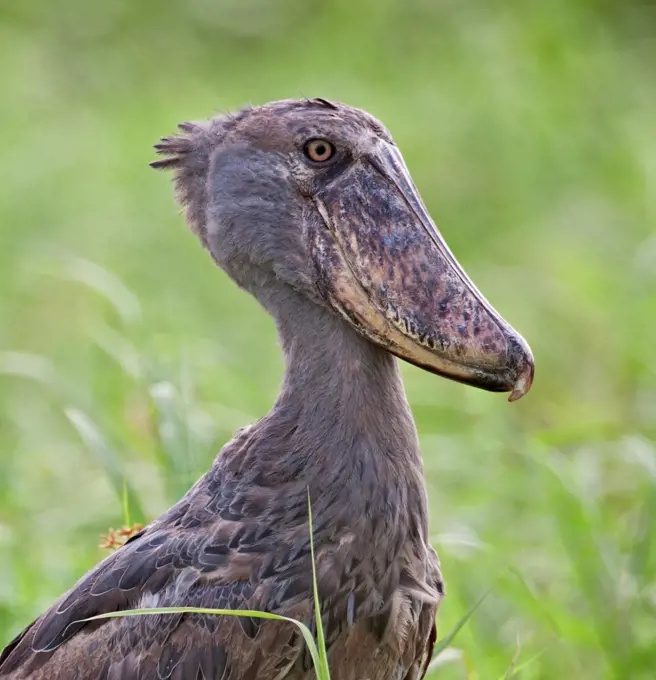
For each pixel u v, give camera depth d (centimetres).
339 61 2584
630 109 2341
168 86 2622
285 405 834
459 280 813
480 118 2311
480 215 2128
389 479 811
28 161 2289
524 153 2238
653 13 2647
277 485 809
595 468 1293
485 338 799
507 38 2530
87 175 2267
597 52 2498
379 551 804
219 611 765
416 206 827
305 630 760
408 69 2536
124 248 2052
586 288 1758
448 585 1124
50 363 1658
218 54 2761
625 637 1088
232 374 1545
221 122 875
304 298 842
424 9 2689
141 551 820
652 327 1634
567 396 1661
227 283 1969
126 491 1034
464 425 1504
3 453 1467
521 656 1098
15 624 1109
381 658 816
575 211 2091
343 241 824
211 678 787
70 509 1322
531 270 1911
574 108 2333
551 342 1738
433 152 2256
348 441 811
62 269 1983
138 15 2825
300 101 861
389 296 814
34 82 2589
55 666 822
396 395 835
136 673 796
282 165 839
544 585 1236
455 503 1316
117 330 1686
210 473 841
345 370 825
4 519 1290
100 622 819
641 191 2112
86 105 2570
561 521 1147
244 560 791
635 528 1245
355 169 832
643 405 1551
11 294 1975
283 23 2817
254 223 845
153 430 1167
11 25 2791
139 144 2338
